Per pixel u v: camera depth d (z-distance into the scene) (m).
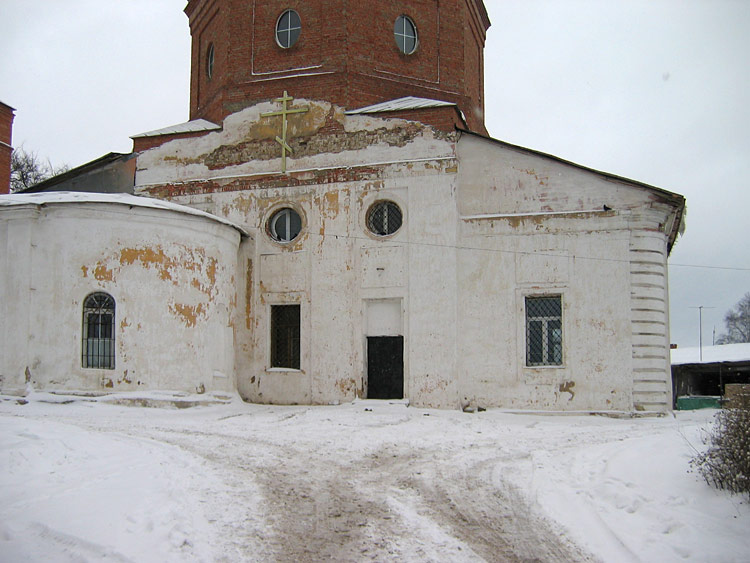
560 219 21.02
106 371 18.75
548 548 7.88
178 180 23.92
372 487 10.38
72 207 18.98
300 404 21.98
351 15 23.47
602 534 8.32
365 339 22.06
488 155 21.78
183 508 8.74
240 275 22.94
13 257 18.81
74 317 18.75
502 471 11.49
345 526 8.52
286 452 12.76
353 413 19.23
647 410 19.97
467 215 21.69
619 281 20.50
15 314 18.61
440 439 14.77
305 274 22.48
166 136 24.20
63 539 7.71
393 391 21.80
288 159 23.08
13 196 19.56
